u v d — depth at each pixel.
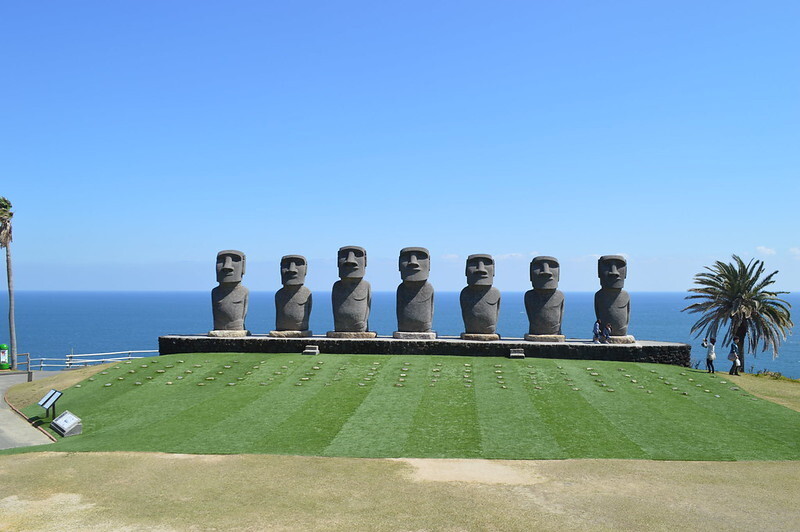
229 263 39.94
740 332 48.06
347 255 38.75
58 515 16.59
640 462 20.88
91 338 139.75
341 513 16.56
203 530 15.56
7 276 49.16
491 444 22.70
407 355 36.50
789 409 27.78
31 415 29.20
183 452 22.08
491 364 34.22
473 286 38.34
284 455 21.61
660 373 33.25
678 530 15.36
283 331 39.38
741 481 18.98
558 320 38.19
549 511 16.62
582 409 26.83
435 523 15.88
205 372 33.66
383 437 23.52
